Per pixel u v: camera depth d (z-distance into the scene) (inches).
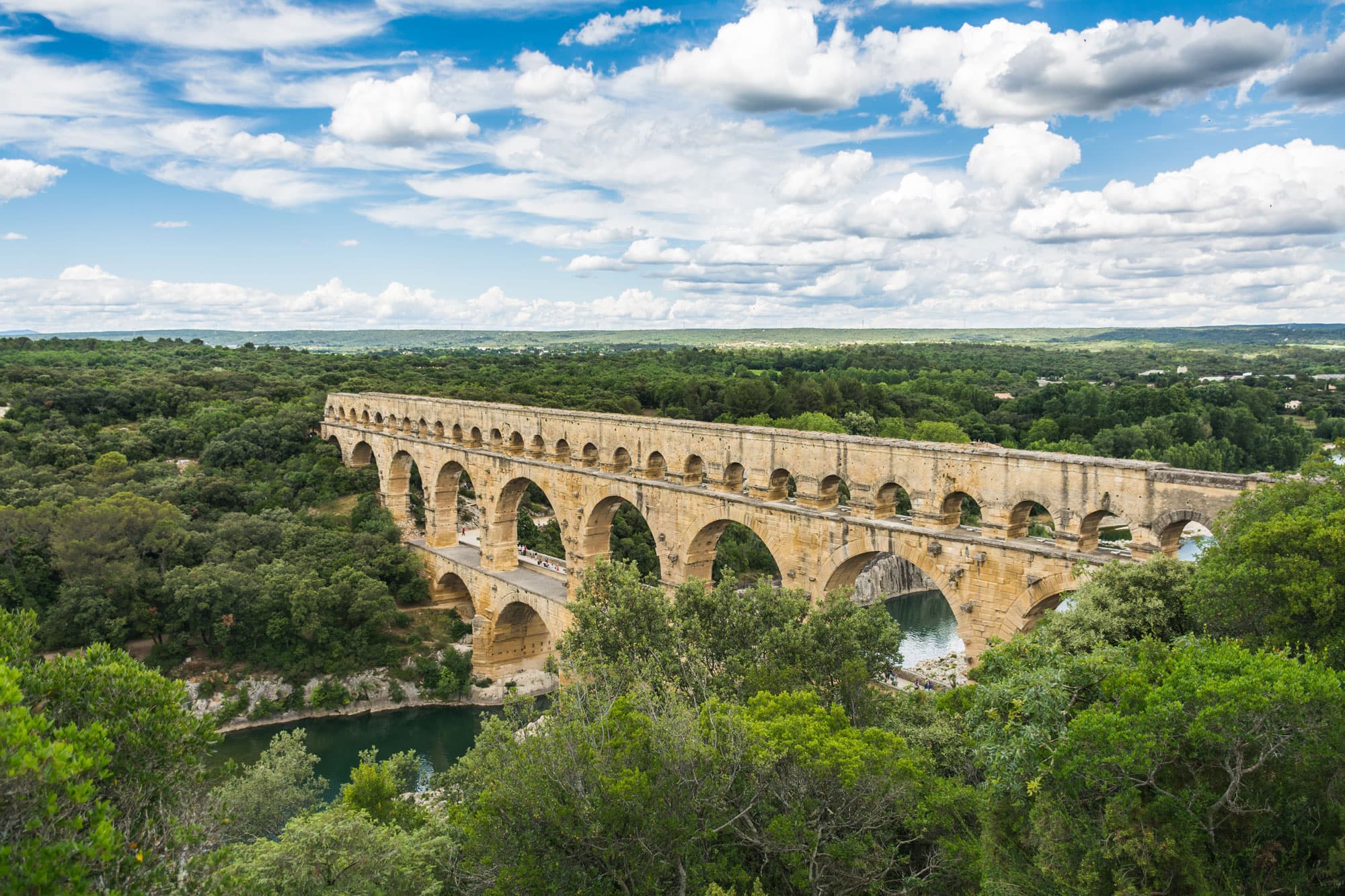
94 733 798.5
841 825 1124.5
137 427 5123.0
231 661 3189.0
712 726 1188.5
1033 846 991.0
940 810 1139.3
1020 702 1079.0
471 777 1443.2
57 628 3038.9
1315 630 1089.4
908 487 1883.6
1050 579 1632.6
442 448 3590.1
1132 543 1540.4
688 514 2368.4
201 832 869.8
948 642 3831.2
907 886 1107.9
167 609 3233.3
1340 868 833.5
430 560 3742.6
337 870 1104.8
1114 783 927.7
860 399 6136.8
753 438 2192.4
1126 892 850.1
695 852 1106.7
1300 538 1128.8
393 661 3316.9
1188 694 905.5
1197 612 1238.9
